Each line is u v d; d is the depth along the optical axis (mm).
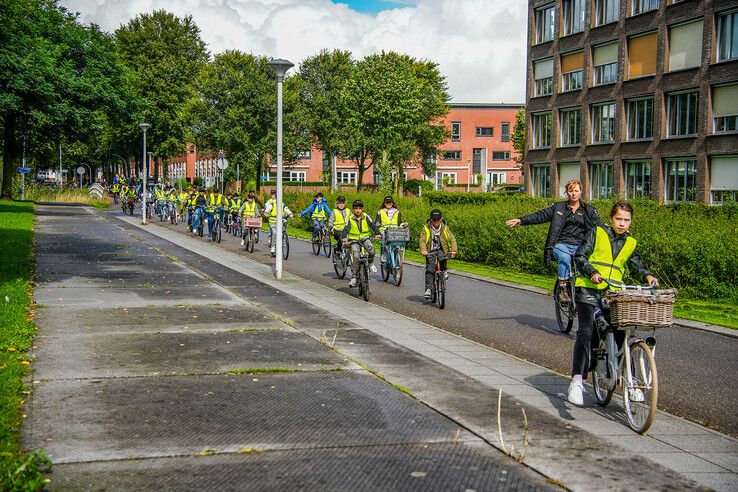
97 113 45438
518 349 9578
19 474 4379
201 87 63125
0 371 6777
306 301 12844
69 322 9789
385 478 4656
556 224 10477
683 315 12438
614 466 4992
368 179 88375
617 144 43844
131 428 5508
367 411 6086
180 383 6832
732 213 20906
